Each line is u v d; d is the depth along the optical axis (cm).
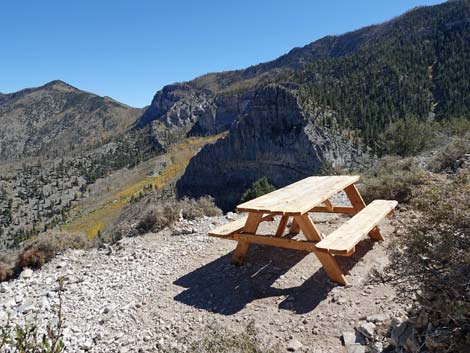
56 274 747
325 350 382
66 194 14638
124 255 803
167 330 478
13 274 790
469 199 306
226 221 966
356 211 784
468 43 9812
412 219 393
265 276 589
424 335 308
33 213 13350
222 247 769
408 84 8644
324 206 870
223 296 549
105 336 484
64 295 641
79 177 16362
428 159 1266
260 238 604
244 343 353
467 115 6066
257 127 7562
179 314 517
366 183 981
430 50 10350
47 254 834
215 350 346
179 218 992
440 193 334
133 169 15775
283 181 7000
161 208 981
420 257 315
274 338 421
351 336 392
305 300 494
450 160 1046
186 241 835
